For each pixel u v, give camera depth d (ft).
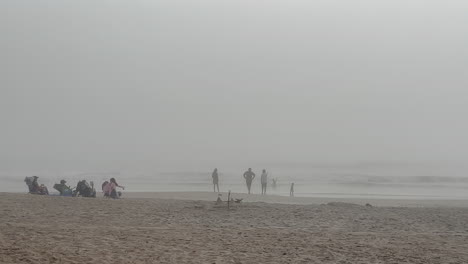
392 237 51.16
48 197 80.48
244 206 76.02
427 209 79.92
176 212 68.85
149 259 36.94
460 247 46.01
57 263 34.17
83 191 93.66
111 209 69.31
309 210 73.61
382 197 133.28
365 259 39.60
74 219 59.88
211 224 59.62
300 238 48.62
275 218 65.62
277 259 38.68
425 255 41.68
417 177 260.42
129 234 48.19
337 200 111.34
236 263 36.76
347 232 54.75
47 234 45.93
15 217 59.47
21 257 35.29
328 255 40.70
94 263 34.71
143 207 72.59
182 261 36.70
